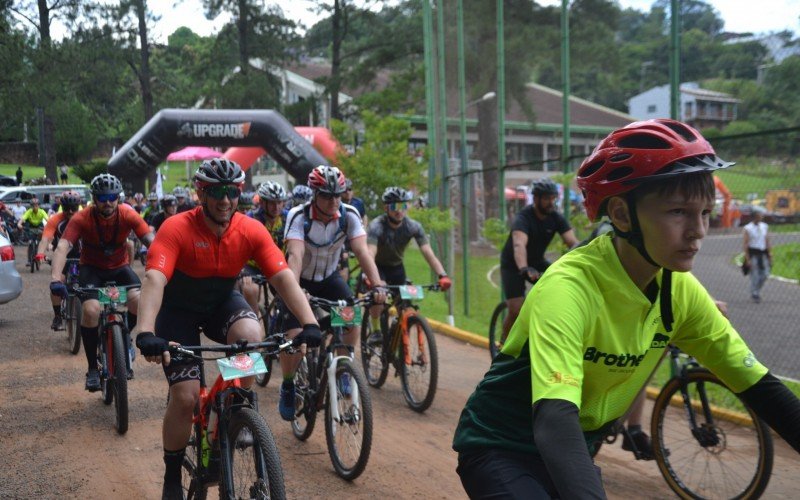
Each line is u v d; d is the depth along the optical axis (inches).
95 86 1417.3
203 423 133.6
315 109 1193.4
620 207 62.5
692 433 164.1
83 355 321.7
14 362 306.5
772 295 339.6
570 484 54.4
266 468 112.0
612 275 65.1
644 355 68.4
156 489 171.8
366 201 522.9
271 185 290.0
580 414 71.0
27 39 1240.8
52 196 969.5
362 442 170.2
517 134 425.7
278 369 298.5
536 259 255.1
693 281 71.4
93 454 195.3
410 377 244.1
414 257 754.8
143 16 1409.9
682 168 57.9
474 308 444.8
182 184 1796.3
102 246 243.9
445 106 502.6
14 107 1249.4
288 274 140.6
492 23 437.1
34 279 595.8
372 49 1149.1
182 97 1475.1
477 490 68.6
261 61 1332.4
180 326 145.4
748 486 155.6
